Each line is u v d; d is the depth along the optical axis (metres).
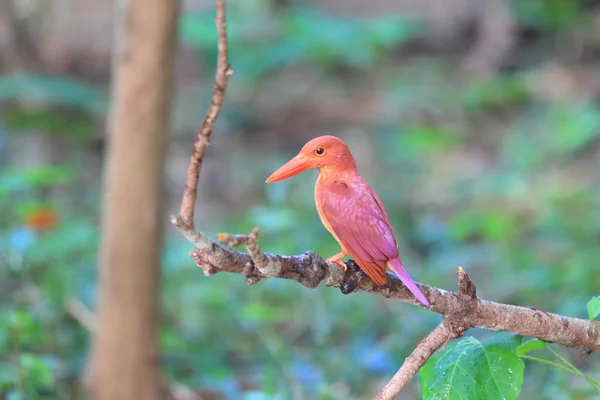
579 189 14.61
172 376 9.41
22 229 10.73
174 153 19.17
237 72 19.53
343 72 20.81
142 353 8.05
